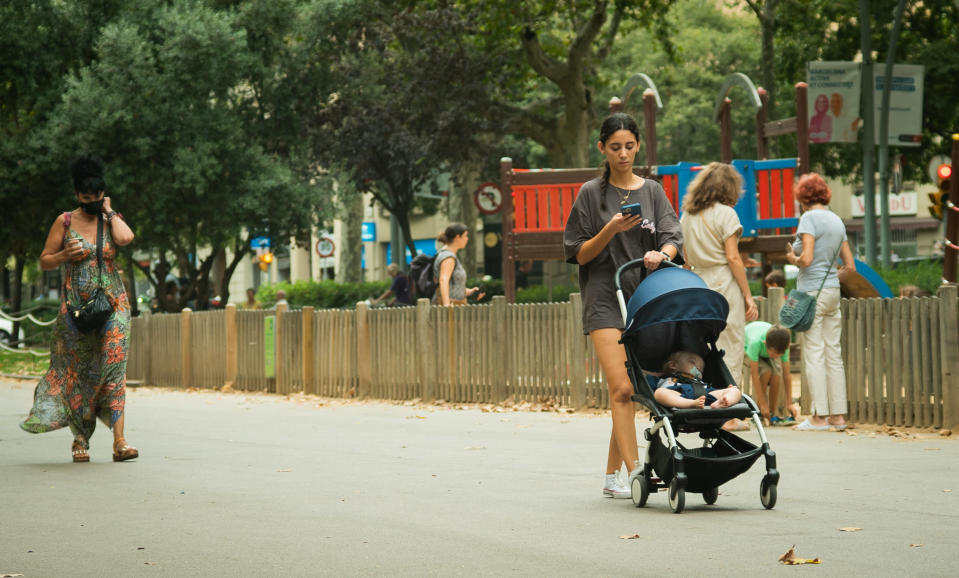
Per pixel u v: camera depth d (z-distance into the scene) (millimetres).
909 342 18562
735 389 11086
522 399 24250
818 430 18656
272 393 31328
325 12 56969
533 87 62719
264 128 59062
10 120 55125
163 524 10750
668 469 10945
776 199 31625
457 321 25609
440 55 57469
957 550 8875
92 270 15953
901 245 109625
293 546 9539
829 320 18719
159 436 19688
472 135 59031
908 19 62281
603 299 11797
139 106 52688
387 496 12383
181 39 52250
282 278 126688
